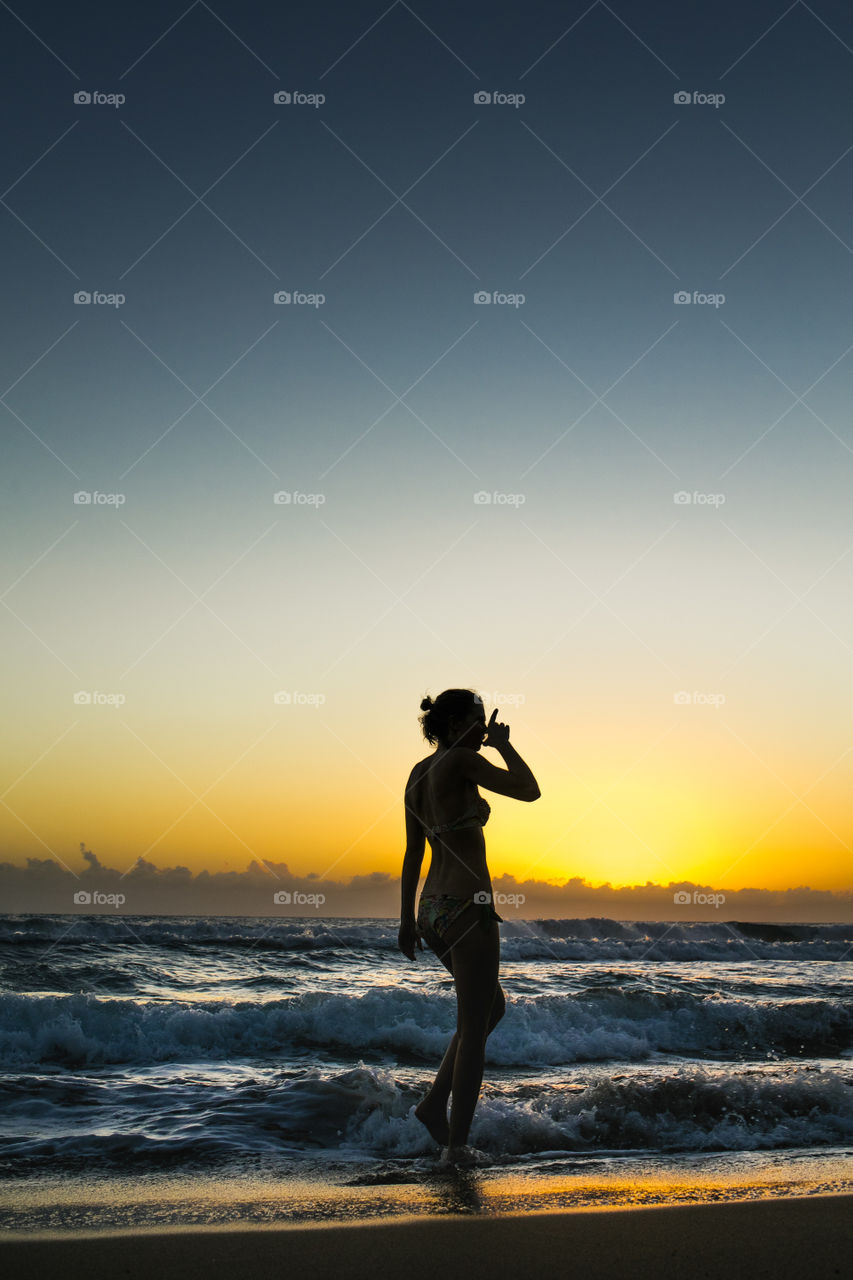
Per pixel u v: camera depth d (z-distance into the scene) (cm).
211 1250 228
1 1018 696
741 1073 516
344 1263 217
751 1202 271
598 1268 212
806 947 2455
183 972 1311
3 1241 237
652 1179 313
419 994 798
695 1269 212
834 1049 730
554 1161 346
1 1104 446
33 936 1666
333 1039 703
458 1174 321
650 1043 727
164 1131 391
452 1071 362
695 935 2914
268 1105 434
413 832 374
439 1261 218
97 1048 648
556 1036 711
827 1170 333
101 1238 239
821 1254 223
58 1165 336
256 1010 743
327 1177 317
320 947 1847
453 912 342
